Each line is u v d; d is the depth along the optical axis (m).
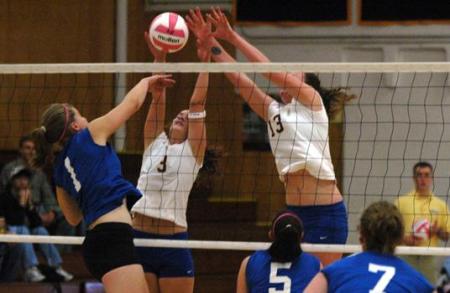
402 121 24.09
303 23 25.08
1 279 19.66
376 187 24.27
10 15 24.91
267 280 11.30
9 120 24.23
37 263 20.05
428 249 12.44
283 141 12.81
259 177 24.97
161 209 13.05
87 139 11.23
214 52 13.38
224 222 23.22
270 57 25.17
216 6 25.03
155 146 13.38
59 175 11.45
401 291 9.23
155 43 12.73
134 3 25.06
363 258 9.48
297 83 12.66
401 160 24.19
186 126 13.40
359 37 24.91
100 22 24.86
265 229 23.16
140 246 12.84
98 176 11.13
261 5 25.16
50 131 11.31
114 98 24.09
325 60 25.09
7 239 13.18
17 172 20.25
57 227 21.19
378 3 24.86
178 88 23.98
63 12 24.88
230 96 24.81
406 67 12.26
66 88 24.20
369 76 23.91
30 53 24.92
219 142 24.88
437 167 24.08
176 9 25.11
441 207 18.05
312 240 12.68
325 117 12.84
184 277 13.12
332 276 9.41
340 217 12.78
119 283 10.92
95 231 11.04
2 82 24.25
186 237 13.30
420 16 24.69
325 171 12.69
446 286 18.11
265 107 13.15
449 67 12.19
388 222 9.45
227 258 22.86
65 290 18.16
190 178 13.17
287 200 12.95
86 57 24.88
